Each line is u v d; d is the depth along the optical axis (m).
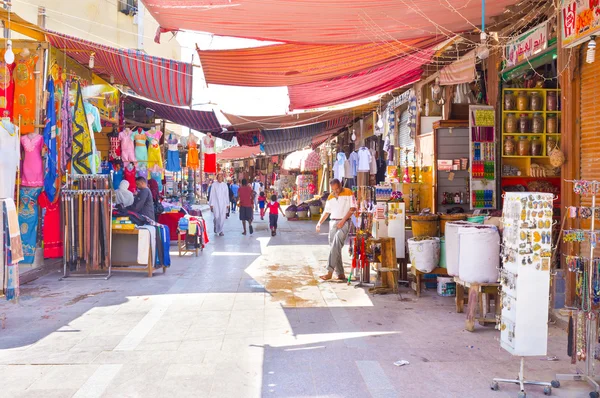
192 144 17.58
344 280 8.49
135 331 5.54
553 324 5.88
